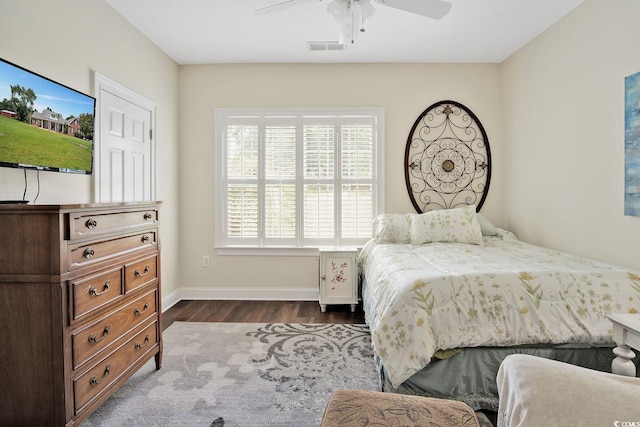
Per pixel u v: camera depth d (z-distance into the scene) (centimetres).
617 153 228
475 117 368
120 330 175
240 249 374
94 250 155
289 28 295
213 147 374
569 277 182
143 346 197
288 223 375
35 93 169
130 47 284
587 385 78
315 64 370
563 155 279
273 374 212
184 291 375
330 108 370
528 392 80
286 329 289
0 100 150
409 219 335
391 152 371
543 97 302
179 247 375
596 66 244
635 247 215
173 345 255
